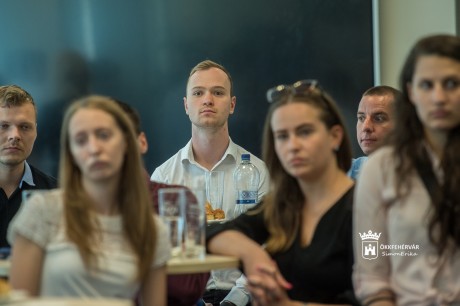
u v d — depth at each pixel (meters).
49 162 8.59
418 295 3.75
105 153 3.70
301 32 8.73
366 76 8.70
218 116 7.06
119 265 3.72
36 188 6.68
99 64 8.66
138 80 8.68
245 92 8.72
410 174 3.86
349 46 8.70
